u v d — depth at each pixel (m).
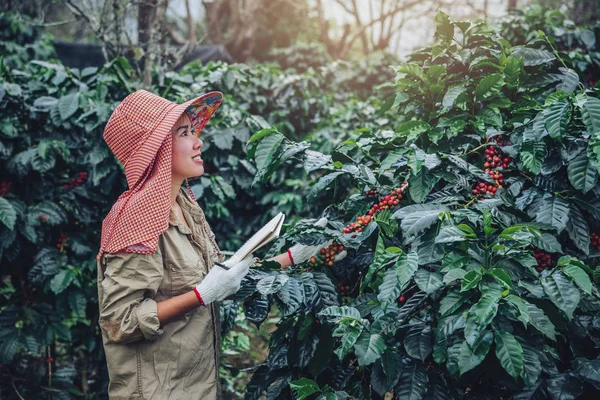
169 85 3.50
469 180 2.02
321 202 2.75
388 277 1.72
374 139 2.27
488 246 1.71
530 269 1.68
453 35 2.38
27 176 3.17
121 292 1.74
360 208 2.10
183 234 1.89
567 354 1.86
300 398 1.75
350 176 2.20
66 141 3.25
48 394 3.21
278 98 4.45
